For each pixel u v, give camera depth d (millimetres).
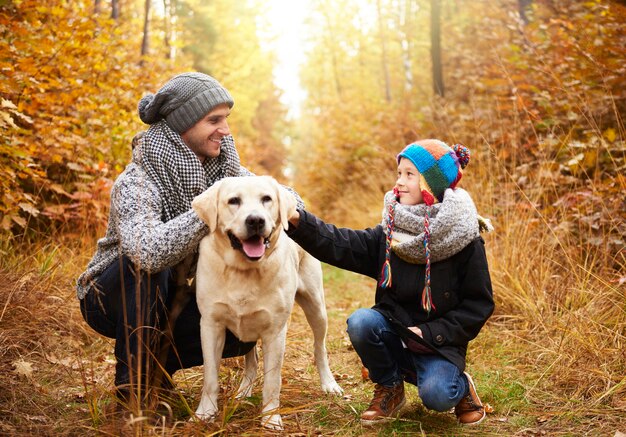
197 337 2865
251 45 15414
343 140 12703
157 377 2662
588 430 2559
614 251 4141
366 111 13445
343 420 2734
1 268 3752
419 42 15125
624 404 2727
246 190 2484
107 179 5004
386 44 17453
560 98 5531
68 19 5312
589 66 5309
